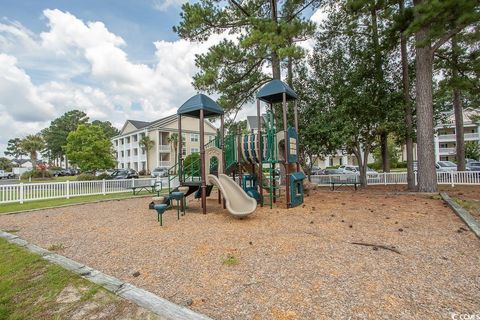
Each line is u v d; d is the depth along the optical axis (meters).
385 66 11.53
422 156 9.05
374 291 2.48
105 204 9.40
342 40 11.98
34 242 4.62
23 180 29.80
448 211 5.98
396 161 28.39
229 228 5.15
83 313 2.29
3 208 8.66
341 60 11.91
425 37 7.76
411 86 11.44
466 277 2.72
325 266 3.12
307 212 6.48
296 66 12.65
